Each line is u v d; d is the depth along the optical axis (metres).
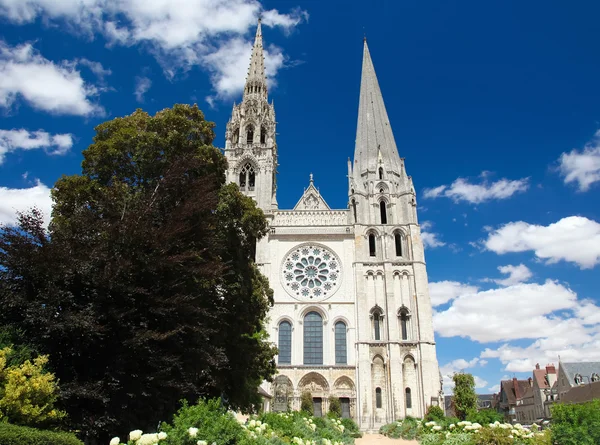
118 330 25.27
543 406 119.19
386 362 71.12
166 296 27.66
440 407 65.25
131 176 35.84
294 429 29.00
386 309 74.38
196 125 39.25
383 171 84.38
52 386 20.39
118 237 26.58
